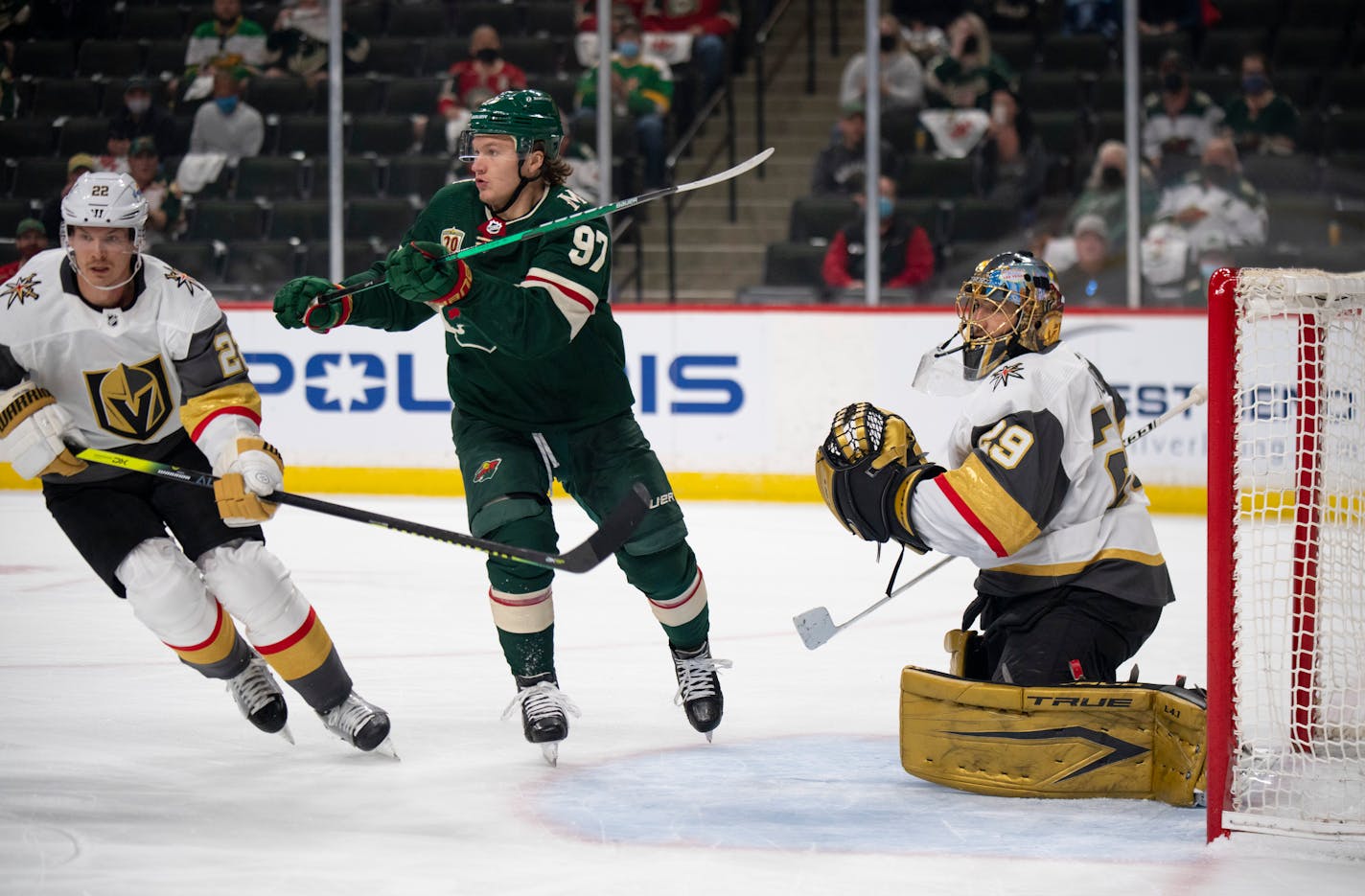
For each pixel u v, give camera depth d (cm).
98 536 664
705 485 1761
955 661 702
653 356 1762
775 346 1736
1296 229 1802
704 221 1989
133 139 1973
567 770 691
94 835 581
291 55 2020
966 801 641
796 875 539
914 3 1883
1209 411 574
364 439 1786
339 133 1836
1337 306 626
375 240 1927
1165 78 1811
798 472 1739
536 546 688
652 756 718
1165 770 627
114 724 767
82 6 2078
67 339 651
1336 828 561
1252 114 1820
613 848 571
